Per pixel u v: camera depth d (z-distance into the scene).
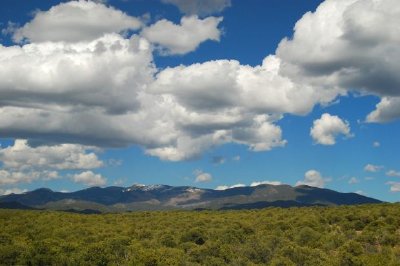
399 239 107.25
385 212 135.62
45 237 116.25
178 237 115.81
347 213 141.88
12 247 90.88
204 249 95.50
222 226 131.62
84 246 97.00
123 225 142.00
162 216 168.12
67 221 149.50
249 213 169.12
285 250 93.75
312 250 94.44
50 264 85.56
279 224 128.62
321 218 136.25
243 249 98.81
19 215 158.75
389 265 83.25
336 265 85.81
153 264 85.31
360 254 93.62
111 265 85.88
